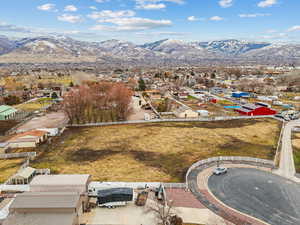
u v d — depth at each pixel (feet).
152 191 111.65
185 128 219.41
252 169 136.26
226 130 213.25
